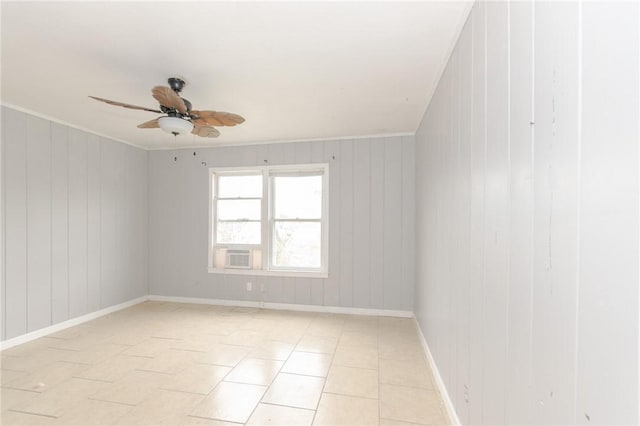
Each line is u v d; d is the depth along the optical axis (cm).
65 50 220
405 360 292
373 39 207
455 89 203
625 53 65
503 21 128
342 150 444
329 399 229
